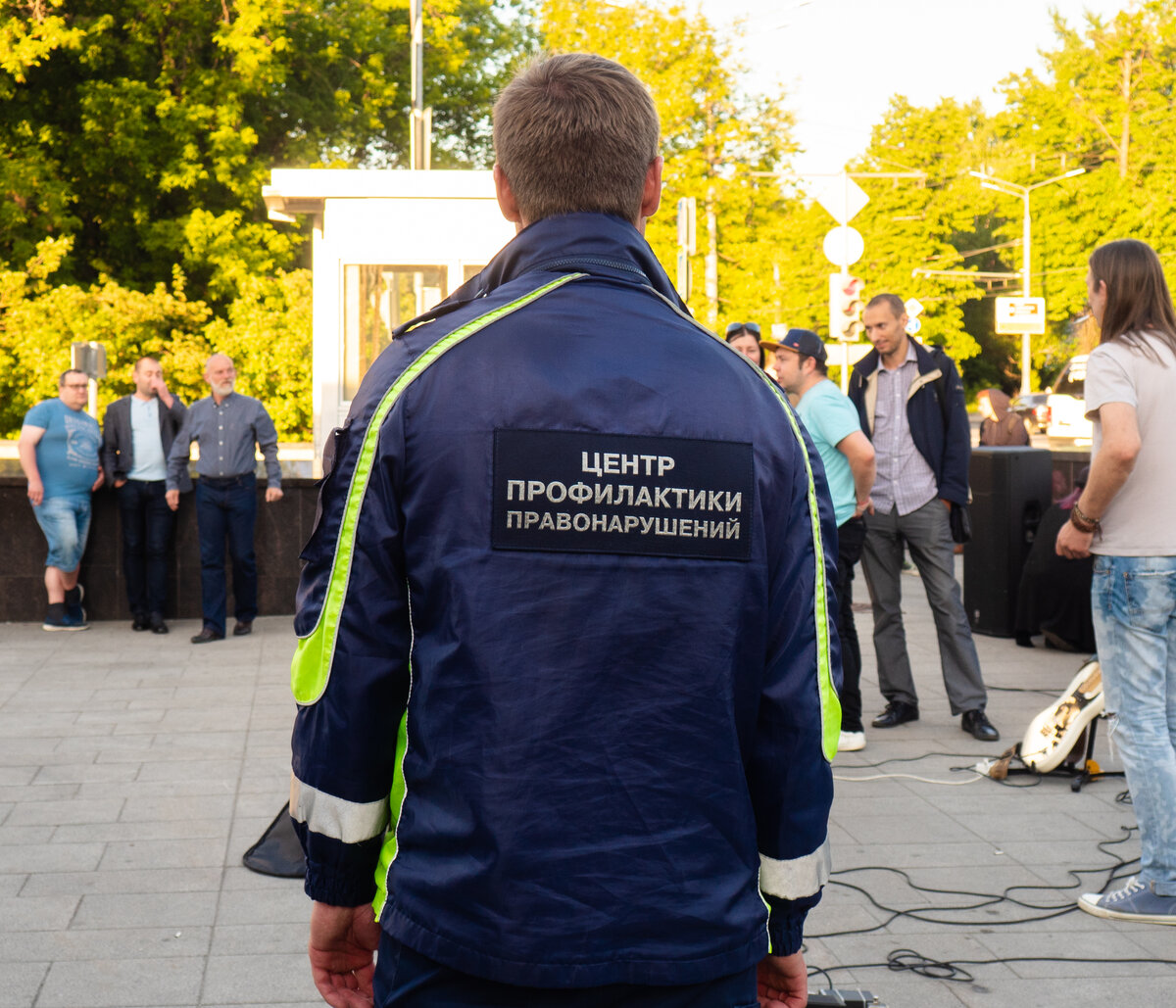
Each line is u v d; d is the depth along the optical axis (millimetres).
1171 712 3949
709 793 1515
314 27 29578
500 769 1463
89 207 28391
